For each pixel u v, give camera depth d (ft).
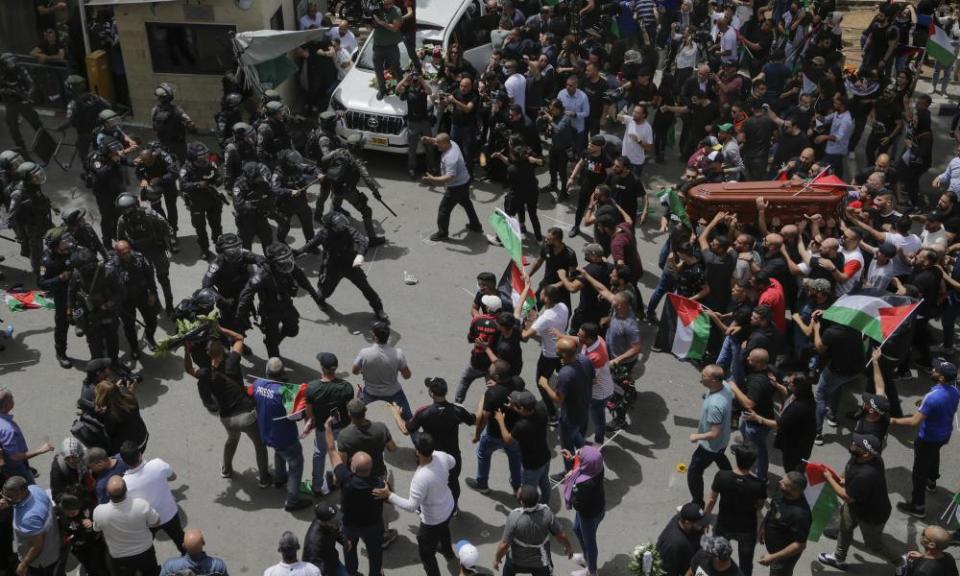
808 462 45.55
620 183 67.36
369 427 45.06
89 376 48.37
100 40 89.25
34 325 64.64
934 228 64.28
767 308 53.36
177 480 52.44
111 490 41.27
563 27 95.14
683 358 58.65
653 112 95.20
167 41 86.17
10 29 96.02
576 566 47.88
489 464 50.90
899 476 54.44
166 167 69.87
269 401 47.60
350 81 86.94
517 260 59.77
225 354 51.01
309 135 80.12
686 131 86.63
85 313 56.70
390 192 81.97
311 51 91.15
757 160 77.87
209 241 74.02
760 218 64.95
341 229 61.77
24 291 67.72
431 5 95.91
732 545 49.62
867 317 52.16
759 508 42.88
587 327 51.29
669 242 66.69
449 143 71.82
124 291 57.77
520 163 70.85
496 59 86.74
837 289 59.26
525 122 80.38
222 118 77.87
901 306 52.29
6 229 73.26
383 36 81.56
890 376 54.34
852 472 45.11
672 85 90.07
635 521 50.78
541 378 51.80
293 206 70.18
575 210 79.87
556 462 54.24
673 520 42.34
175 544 46.50
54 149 80.43
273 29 87.92
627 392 55.72
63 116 90.27
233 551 48.32
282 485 52.01
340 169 70.18
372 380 51.60
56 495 44.86
